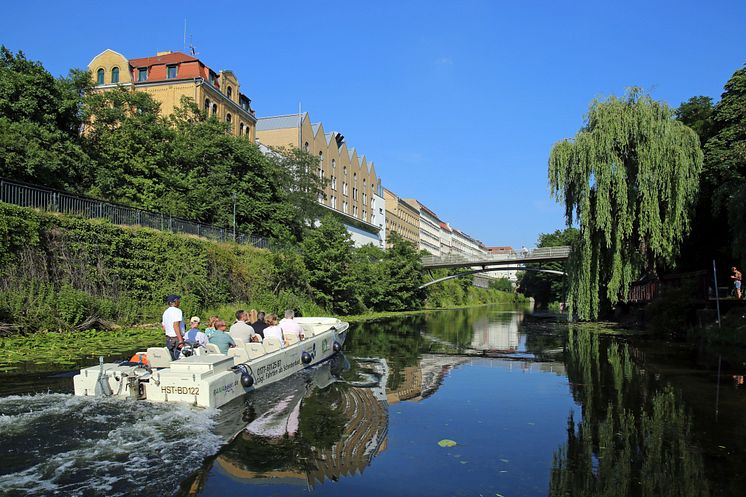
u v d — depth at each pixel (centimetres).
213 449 556
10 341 1296
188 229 2531
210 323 951
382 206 8775
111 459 506
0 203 1478
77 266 1730
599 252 2253
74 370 988
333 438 618
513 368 1266
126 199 2473
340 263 3600
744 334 1570
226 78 4672
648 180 2123
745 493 474
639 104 2134
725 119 2584
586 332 2469
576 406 827
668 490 479
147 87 4228
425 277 6612
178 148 3064
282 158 4584
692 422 722
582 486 489
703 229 2622
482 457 570
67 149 2205
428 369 1240
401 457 561
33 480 453
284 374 995
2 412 640
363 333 2378
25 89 2139
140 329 1742
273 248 3209
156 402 695
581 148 2195
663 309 2133
